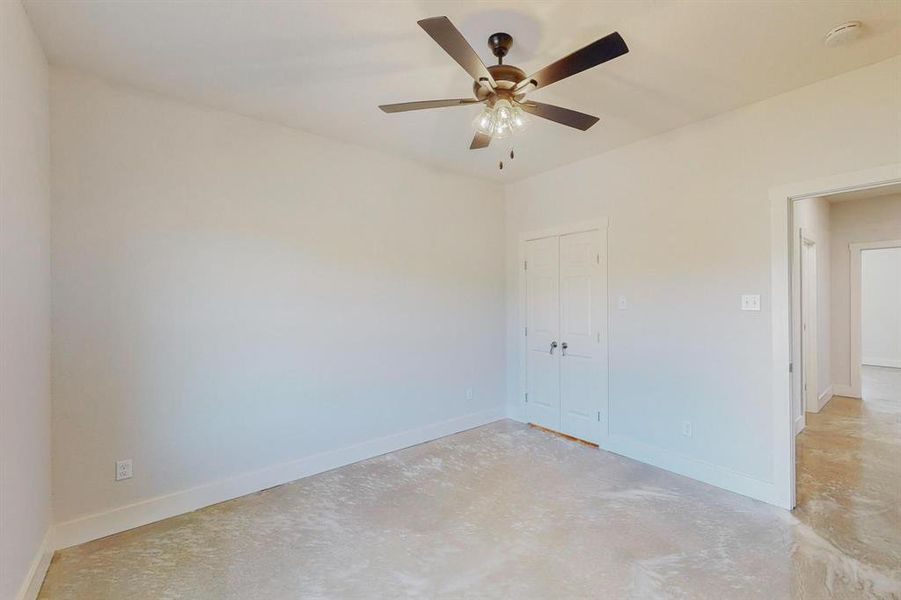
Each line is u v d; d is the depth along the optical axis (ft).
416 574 6.84
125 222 8.38
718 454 10.00
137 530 8.23
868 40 7.05
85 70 7.86
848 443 12.68
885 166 7.73
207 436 9.32
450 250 14.08
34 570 6.41
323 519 8.61
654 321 11.28
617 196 12.12
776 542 7.63
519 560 7.18
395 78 8.24
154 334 8.68
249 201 9.94
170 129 8.90
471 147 8.63
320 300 11.08
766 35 6.89
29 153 6.48
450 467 11.26
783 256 8.96
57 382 7.63
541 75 5.90
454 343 14.20
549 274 14.30
